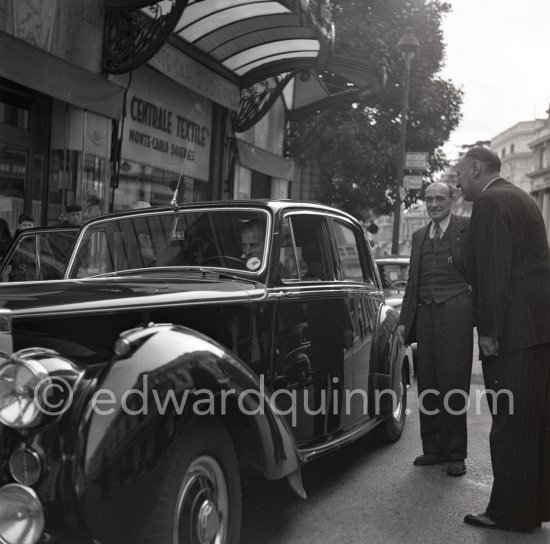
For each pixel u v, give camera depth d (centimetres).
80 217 766
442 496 417
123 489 227
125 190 1028
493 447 368
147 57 882
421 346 482
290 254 374
